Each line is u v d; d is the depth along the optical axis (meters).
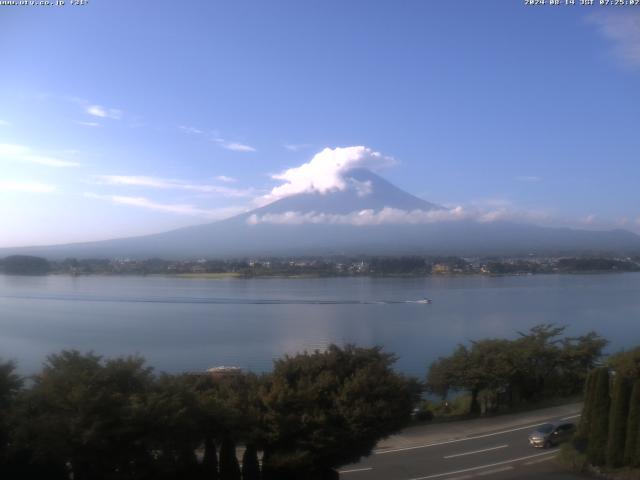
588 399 20.36
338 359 17.64
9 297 112.12
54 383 13.30
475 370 30.22
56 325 76.38
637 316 83.31
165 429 13.23
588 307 94.88
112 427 12.89
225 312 91.06
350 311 91.94
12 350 57.44
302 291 127.38
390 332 70.75
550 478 18.95
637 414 18.50
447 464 20.98
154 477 13.77
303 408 15.66
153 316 86.38
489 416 28.39
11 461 13.58
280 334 69.69
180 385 14.34
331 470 16.75
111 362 14.29
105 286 140.88
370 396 16.33
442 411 32.03
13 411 13.11
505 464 20.83
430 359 53.41
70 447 12.67
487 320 80.56
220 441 15.00
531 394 32.72
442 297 113.00
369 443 16.42
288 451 15.22
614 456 18.78
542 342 33.75
